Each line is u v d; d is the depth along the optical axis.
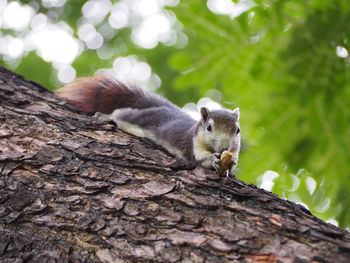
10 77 9.44
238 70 12.11
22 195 6.12
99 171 6.61
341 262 4.82
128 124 10.58
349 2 10.59
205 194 6.14
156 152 7.40
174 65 12.27
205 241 5.33
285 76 11.59
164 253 5.30
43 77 14.77
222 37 11.76
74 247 5.57
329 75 11.27
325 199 12.26
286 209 5.80
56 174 6.49
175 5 11.64
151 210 5.87
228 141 9.23
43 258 5.47
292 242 5.15
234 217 5.64
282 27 11.17
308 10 10.89
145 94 11.90
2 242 5.60
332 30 10.72
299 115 12.16
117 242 5.55
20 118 7.69
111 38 16.62
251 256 5.07
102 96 11.32
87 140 7.38
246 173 12.58
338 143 11.95
